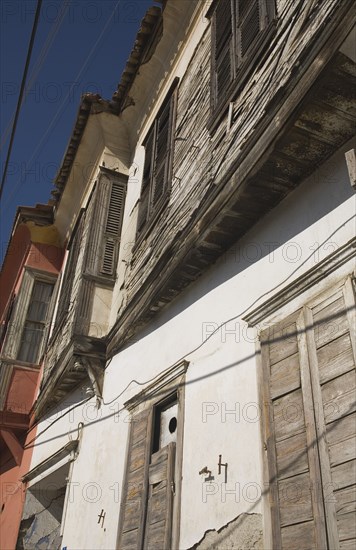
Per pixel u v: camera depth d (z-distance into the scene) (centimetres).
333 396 293
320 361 311
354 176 313
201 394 423
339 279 321
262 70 432
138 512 450
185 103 639
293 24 396
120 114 861
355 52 309
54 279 1117
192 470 396
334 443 281
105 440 589
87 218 835
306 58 336
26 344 1046
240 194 400
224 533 338
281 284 375
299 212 383
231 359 400
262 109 412
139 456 486
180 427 434
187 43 701
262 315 379
